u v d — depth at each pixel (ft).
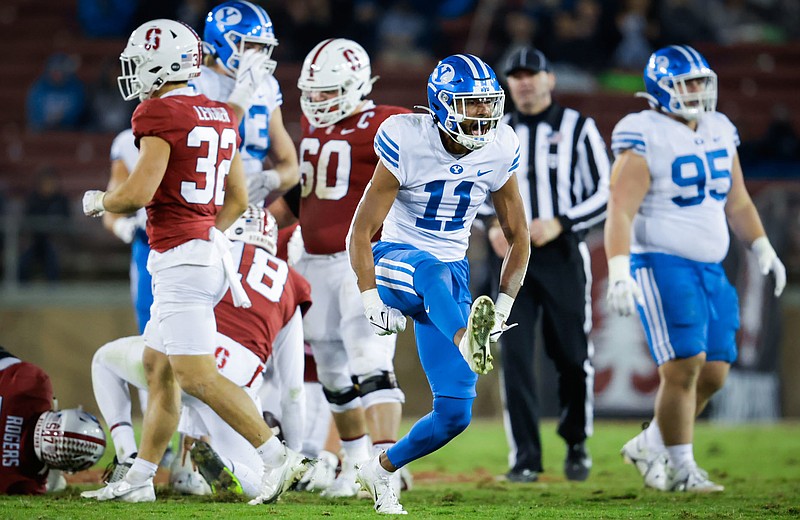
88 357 125.29
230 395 52.85
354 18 166.91
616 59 167.32
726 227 66.54
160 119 51.70
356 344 61.77
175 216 52.54
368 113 64.08
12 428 57.36
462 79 48.03
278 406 65.98
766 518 51.39
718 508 55.67
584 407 74.23
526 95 74.33
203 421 59.93
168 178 52.16
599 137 75.20
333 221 63.26
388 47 169.37
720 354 66.90
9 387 57.52
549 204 73.72
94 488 62.54
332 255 63.31
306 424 68.23
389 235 51.88
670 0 173.58
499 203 51.52
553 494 64.44
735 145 67.46
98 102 160.66
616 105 161.79
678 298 64.64
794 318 125.70
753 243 68.85
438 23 173.58
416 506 55.88
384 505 50.19
